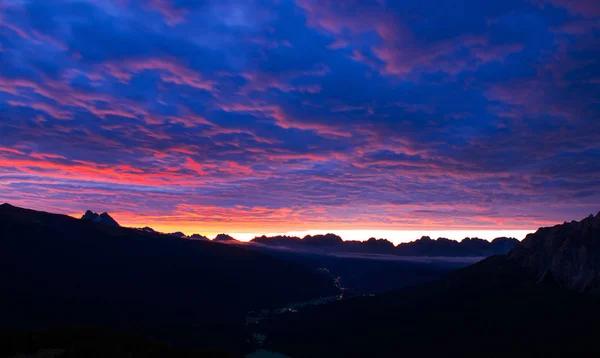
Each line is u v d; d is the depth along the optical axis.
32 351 57.34
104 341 66.06
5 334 63.47
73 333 67.69
